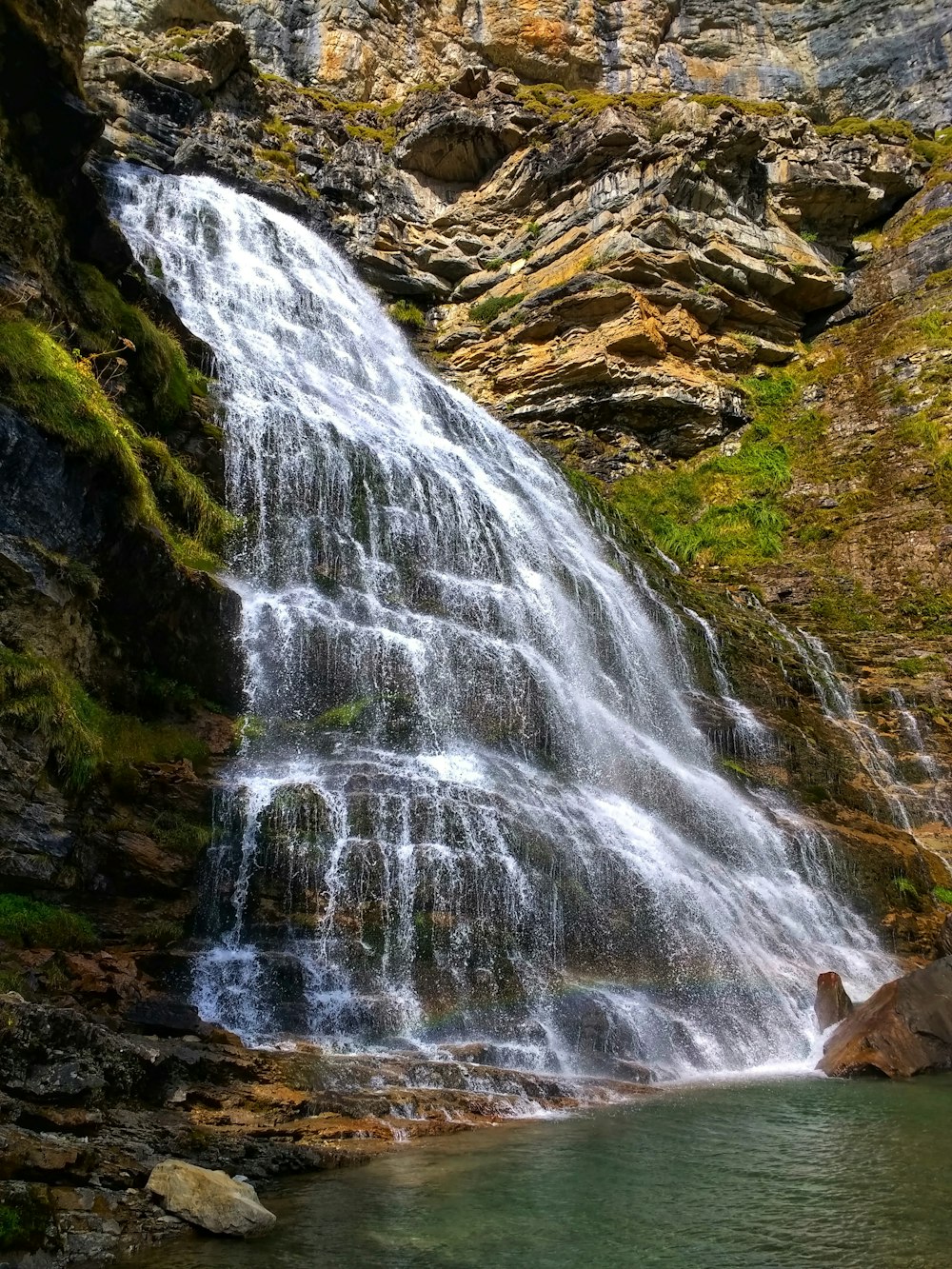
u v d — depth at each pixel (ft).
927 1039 35.32
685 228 104.94
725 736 62.18
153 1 119.44
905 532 87.71
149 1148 21.02
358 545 57.98
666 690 65.72
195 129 105.19
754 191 112.78
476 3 137.18
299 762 40.88
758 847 51.80
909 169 120.78
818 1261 16.94
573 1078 31.12
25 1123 20.22
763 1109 28.30
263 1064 25.98
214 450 53.36
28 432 35.45
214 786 35.53
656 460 102.89
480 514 68.39
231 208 95.55
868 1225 18.65
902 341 105.09
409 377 90.43
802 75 143.13
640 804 50.93
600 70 137.80
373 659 48.60
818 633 80.74
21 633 33.24
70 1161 19.19
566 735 53.21
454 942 35.53
